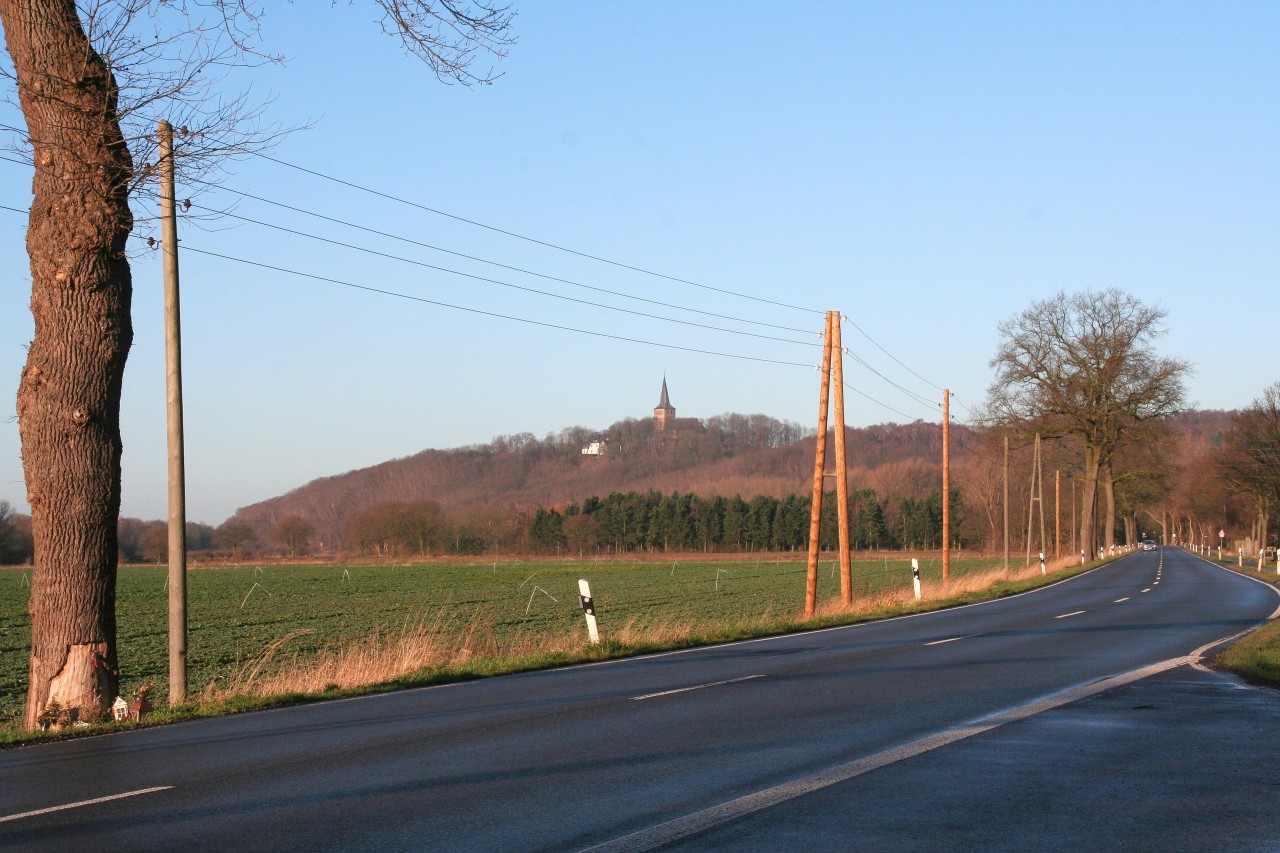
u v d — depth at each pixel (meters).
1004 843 5.94
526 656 17.05
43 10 11.57
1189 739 9.04
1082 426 63.38
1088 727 9.62
